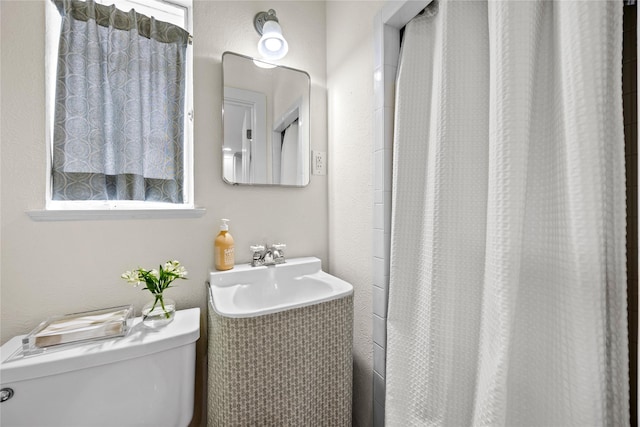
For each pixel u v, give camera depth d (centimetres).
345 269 129
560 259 58
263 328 84
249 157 123
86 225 95
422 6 91
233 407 81
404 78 96
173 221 108
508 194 62
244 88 122
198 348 112
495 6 66
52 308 91
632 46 63
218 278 106
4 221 86
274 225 129
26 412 69
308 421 91
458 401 77
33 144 90
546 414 59
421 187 93
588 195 52
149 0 115
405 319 94
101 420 76
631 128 63
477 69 78
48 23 97
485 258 72
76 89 99
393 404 92
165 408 83
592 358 51
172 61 115
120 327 83
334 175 137
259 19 126
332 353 96
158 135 112
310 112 138
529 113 61
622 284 52
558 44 60
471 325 76
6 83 87
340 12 132
